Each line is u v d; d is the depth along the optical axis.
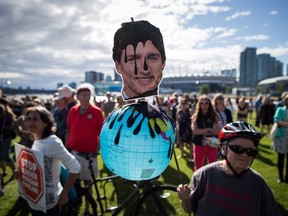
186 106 6.15
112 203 3.65
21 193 2.52
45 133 2.21
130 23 1.18
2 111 4.28
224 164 1.65
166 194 3.06
